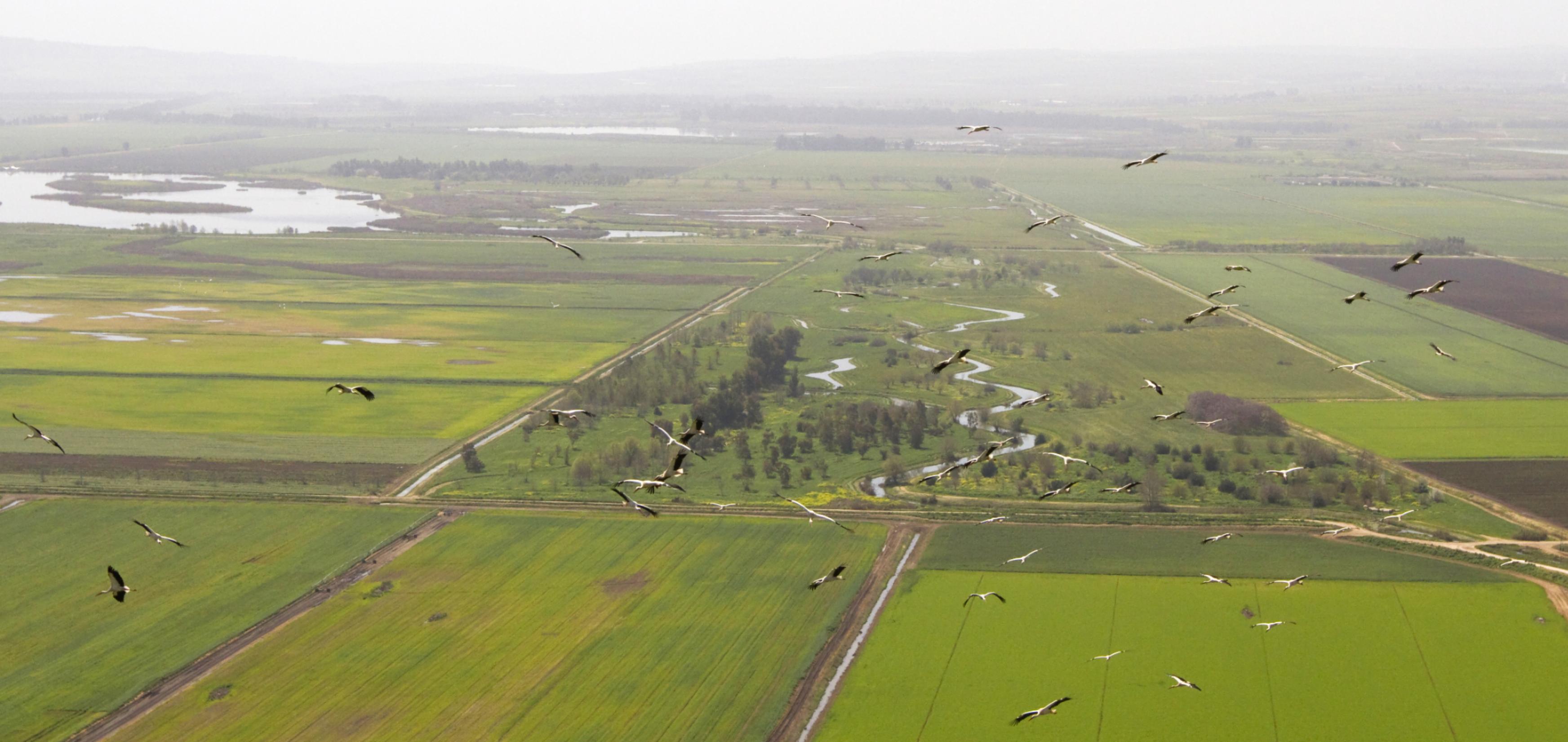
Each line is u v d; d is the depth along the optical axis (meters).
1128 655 90.44
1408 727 80.75
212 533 115.81
